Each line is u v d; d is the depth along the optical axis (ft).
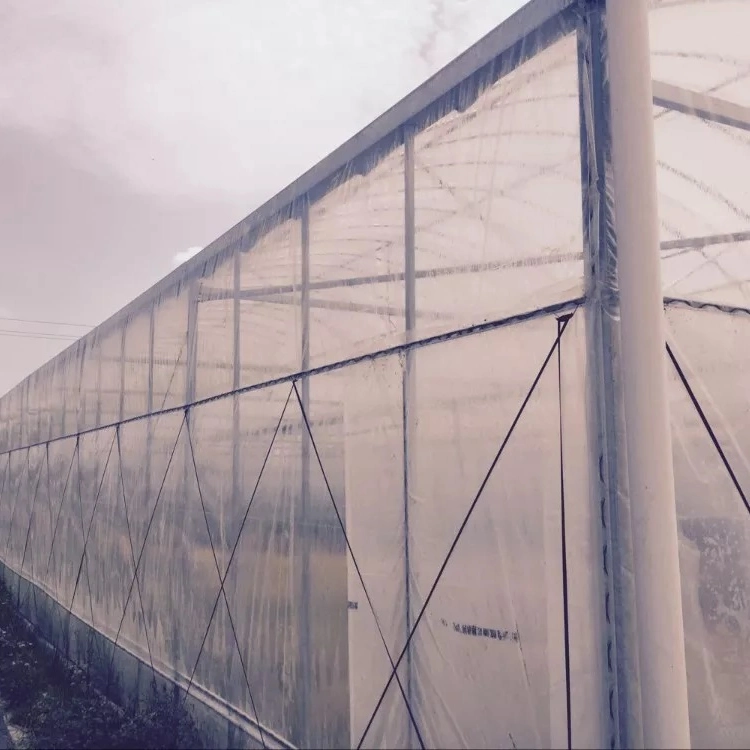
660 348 11.53
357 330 17.29
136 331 30.37
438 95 15.66
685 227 15.61
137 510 28.43
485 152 14.35
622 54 11.92
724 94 15.98
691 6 14.90
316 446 18.20
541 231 13.07
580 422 12.04
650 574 11.05
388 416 16.03
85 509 35.06
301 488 18.62
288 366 19.74
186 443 24.91
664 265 15.16
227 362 22.82
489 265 14.02
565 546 12.05
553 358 12.58
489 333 13.84
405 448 15.47
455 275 14.76
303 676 17.71
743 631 15.03
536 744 12.14
